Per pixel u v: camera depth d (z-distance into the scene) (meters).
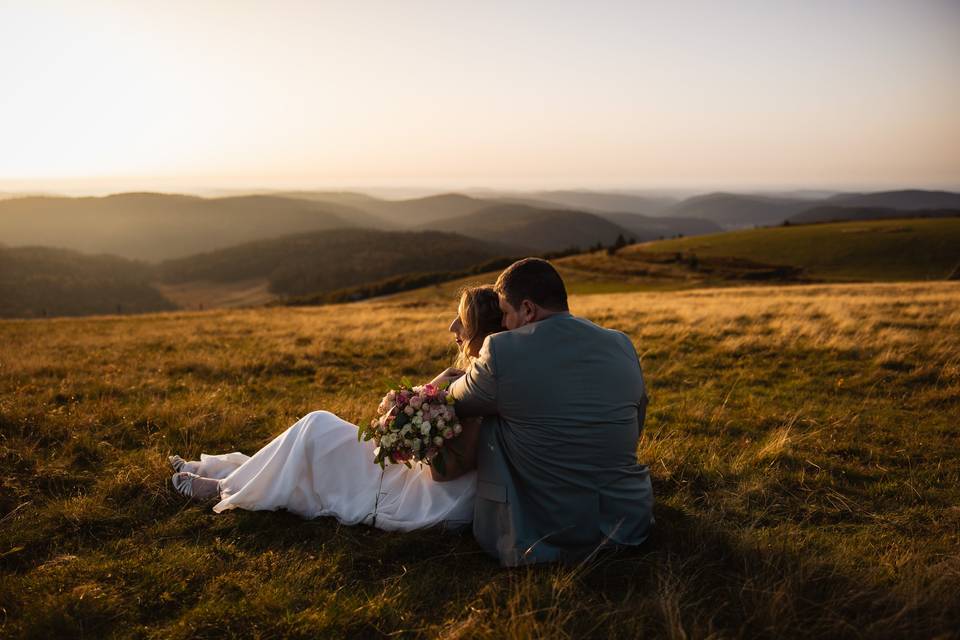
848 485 4.00
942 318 10.86
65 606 2.47
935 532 3.31
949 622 2.38
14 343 12.57
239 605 2.52
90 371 8.28
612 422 2.73
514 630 2.28
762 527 3.39
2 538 3.17
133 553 3.06
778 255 84.19
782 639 2.33
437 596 2.69
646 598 2.58
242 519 3.36
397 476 3.36
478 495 2.97
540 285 2.82
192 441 4.92
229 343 11.73
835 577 2.73
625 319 12.73
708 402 6.31
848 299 15.95
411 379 8.11
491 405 2.78
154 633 2.37
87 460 4.44
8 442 4.58
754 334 10.06
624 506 2.89
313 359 9.43
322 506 3.41
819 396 6.43
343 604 2.55
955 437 4.98
